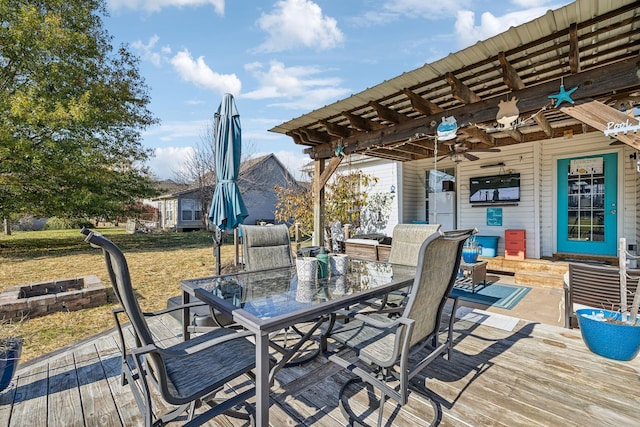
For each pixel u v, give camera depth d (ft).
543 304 13.62
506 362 7.77
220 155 12.54
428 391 6.57
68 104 27.04
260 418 4.75
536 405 6.08
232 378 5.01
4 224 46.91
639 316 8.07
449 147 19.75
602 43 8.20
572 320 10.03
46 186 30.04
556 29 7.39
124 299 4.31
